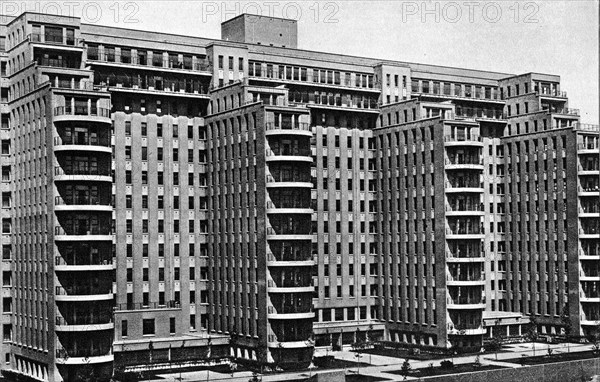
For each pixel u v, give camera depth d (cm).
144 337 12644
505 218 16325
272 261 12344
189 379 11125
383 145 15012
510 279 16188
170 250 13350
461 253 13812
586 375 12388
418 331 14175
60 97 10981
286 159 12431
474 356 13200
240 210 12950
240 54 14025
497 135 16525
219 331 13338
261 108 12475
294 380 11062
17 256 11869
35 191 11356
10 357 11994
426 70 16350
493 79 17212
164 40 13825
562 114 15888
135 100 13175
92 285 10944
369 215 15138
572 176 15150
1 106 12262
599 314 14975
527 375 11825
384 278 14938
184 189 13562
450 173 13875
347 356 13312
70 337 10756
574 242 15100
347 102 15088
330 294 14588
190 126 13700
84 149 10894
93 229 11056
